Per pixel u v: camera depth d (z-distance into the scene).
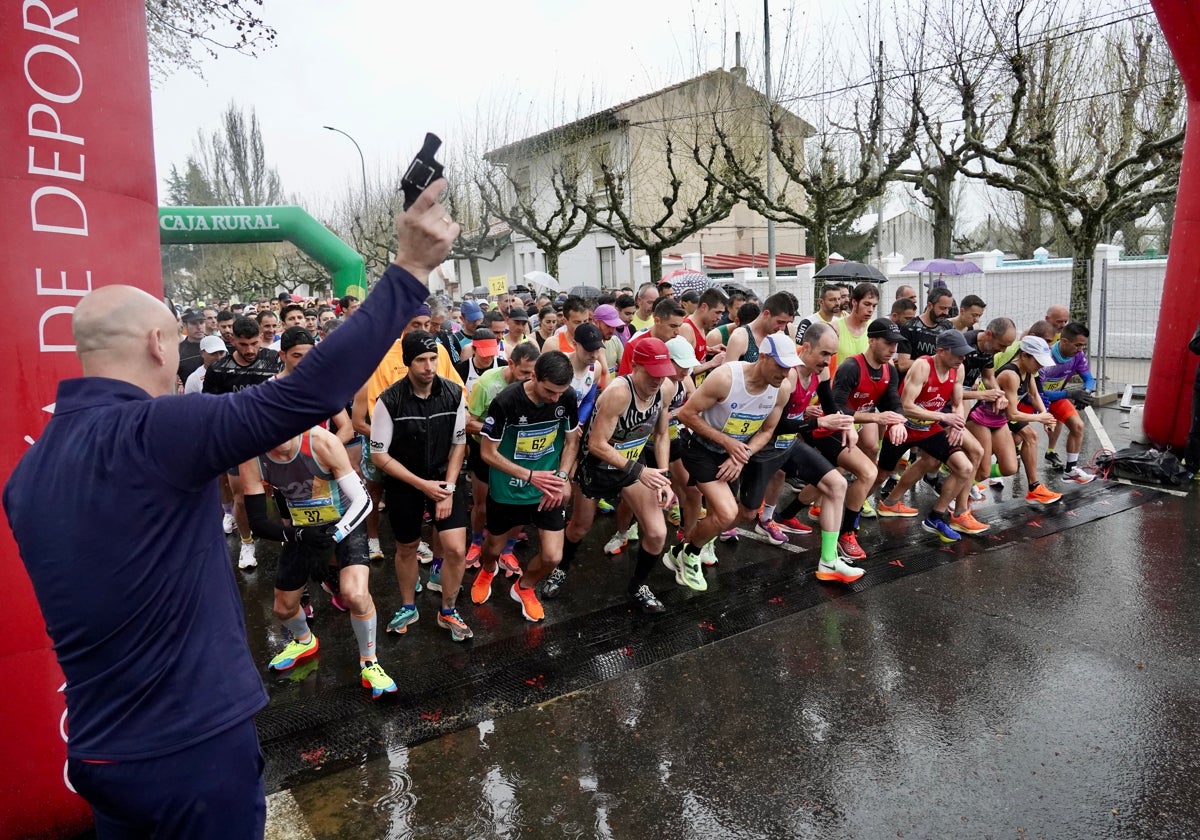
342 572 3.58
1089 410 9.23
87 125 2.57
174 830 1.60
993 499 6.61
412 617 4.39
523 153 21.75
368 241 29.59
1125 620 4.24
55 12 2.46
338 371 1.47
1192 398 7.20
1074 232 11.55
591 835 2.72
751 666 3.88
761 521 5.73
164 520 1.53
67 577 1.50
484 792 2.97
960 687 3.62
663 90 18.42
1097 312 12.32
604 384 5.64
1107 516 6.04
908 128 12.48
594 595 4.88
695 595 4.81
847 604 4.58
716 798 2.89
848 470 5.11
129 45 2.72
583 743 3.27
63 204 2.52
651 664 3.94
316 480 3.59
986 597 4.61
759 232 30.09
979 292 15.14
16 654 2.53
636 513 4.46
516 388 4.12
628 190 23.45
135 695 1.54
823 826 2.72
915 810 2.79
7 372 2.45
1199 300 7.25
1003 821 2.71
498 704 3.60
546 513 4.29
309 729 3.43
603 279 27.33
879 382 5.33
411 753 3.24
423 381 3.88
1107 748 3.12
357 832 2.76
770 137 15.28
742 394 4.43
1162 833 2.63
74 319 1.61
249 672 1.71
